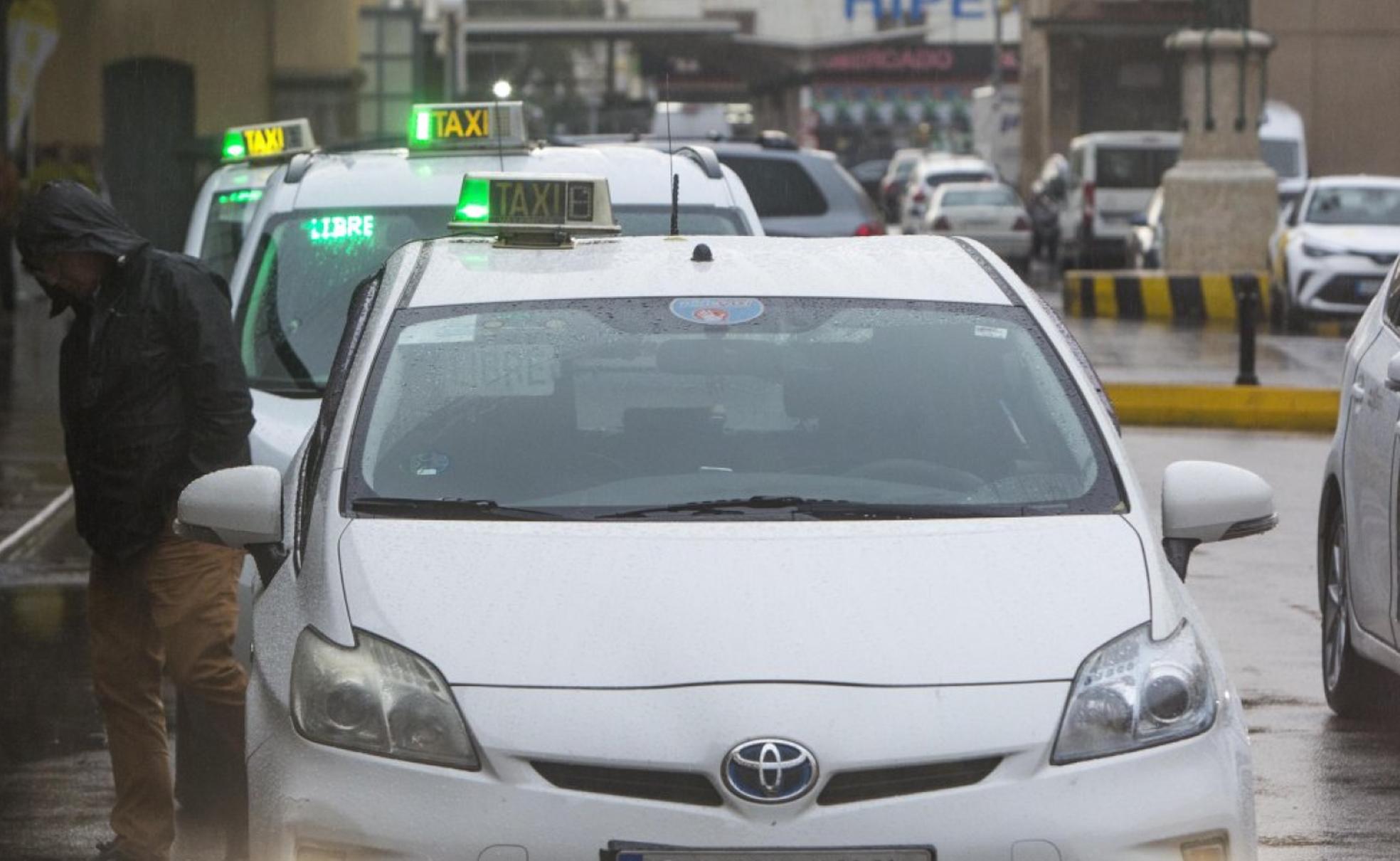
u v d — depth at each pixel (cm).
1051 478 1808
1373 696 2853
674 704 1510
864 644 1551
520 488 1789
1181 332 8988
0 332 8594
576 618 1575
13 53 10094
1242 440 5909
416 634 1569
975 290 2039
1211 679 1602
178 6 11875
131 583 2186
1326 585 2978
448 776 1504
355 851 1509
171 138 11919
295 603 1673
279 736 1576
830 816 1480
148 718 2227
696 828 1476
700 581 1608
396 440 1834
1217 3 10194
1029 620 1583
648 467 1814
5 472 5097
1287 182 13438
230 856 2217
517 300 1995
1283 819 2431
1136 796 1511
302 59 12081
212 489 1839
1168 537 1831
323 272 3084
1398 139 17825
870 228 6303
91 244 2098
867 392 1895
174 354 2136
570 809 1486
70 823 2428
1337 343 8388
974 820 1488
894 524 1712
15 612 3619
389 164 3259
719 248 2150
